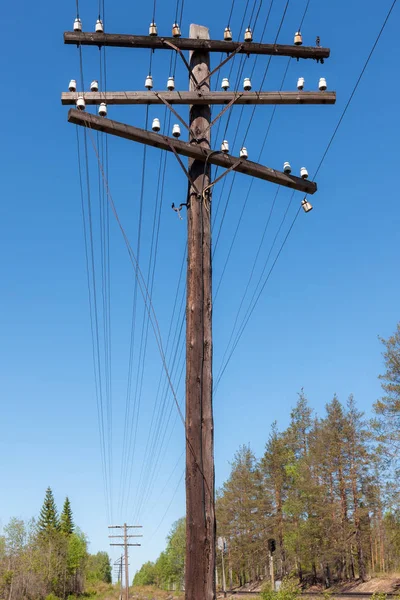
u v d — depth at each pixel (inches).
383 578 2090.3
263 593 1138.0
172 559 4859.7
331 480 2253.9
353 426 2233.0
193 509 370.3
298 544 2361.0
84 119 424.2
